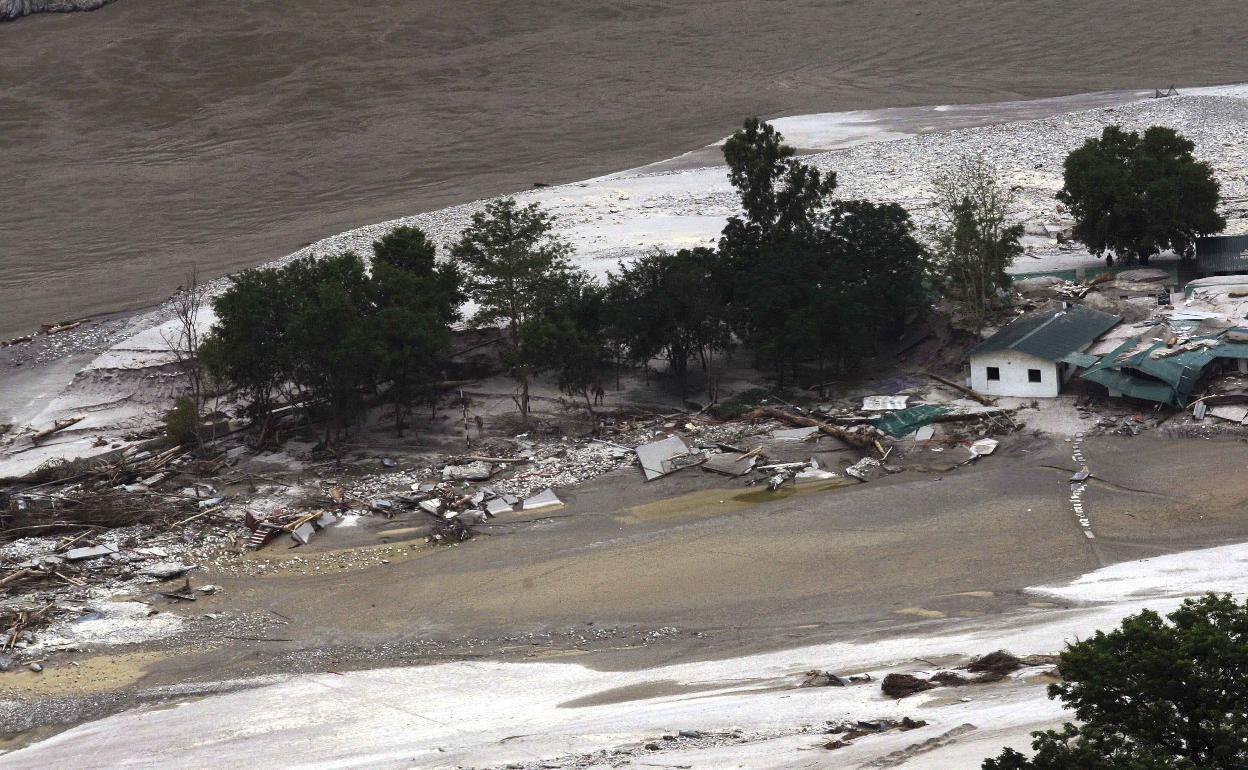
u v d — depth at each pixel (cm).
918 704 5069
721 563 7594
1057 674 5141
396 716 5872
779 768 4328
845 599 6962
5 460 10488
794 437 9444
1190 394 9081
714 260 10669
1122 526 7625
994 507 8056
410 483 9212
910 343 10769
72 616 7431
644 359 10381
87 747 5812
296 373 9888
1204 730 3378
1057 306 10544
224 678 6575
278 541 8500
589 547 8019
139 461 9938
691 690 5803
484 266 10644
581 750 4984
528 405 10500
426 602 7412
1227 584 6400
